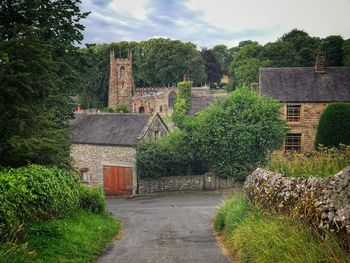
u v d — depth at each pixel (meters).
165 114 70.56
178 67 85.38
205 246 9.35
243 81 63.50
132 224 13.64
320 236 5.96
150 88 76.62
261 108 26.27
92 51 16.72
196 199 22.62
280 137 26.66
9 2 12.69
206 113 26.94
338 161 9.43
